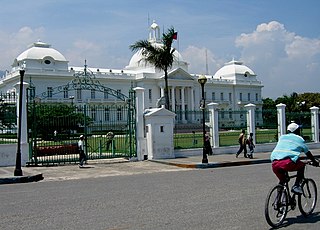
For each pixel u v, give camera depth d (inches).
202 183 502.6
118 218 302.5
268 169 678.5
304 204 303.4
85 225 282.8
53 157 917.8
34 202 391.2
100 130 1229.7
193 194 408.8
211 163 776.9
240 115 1097.4
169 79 3462.1
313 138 1175.6
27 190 490.0
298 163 284.7
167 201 370.6
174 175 625.9
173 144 921.5
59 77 2861.7
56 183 564.4
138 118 901.2
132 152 908.0
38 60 2896.2
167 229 264.8
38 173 650.2
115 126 1160.8
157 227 270.8
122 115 1181.7
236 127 1063.0
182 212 317.4
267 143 1075.9
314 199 310.2
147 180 562.9
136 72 3491.6
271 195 271.6
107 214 319.0
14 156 778.2
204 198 381.4
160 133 904.3
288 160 281.4
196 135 1047.6
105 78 3152.1
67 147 965.8
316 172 583.2
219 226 269.7
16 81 2847.0
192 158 896.3
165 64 1443.2
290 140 288.7
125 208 342.3
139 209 335.6
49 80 2847.0
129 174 669.3
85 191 462.3
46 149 933.2
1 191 489.4
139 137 898.7
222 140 1124.5
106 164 831.1
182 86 3567.9
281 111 1106.7
